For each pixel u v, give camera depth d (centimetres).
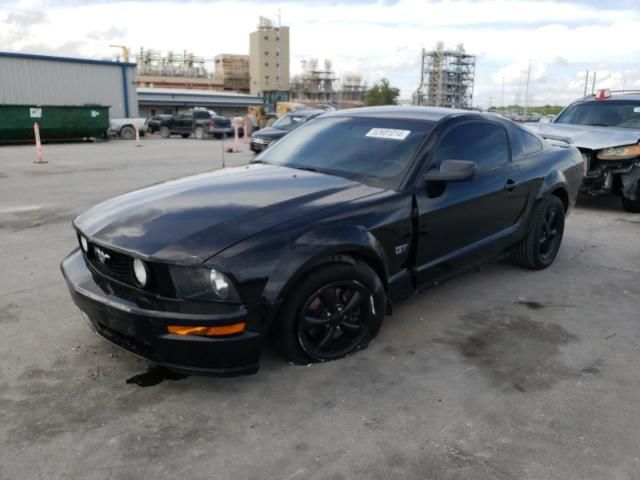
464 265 414
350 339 335
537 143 510
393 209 342
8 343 353
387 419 275
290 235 293
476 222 411
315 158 406
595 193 776
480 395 298
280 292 284
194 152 1925
